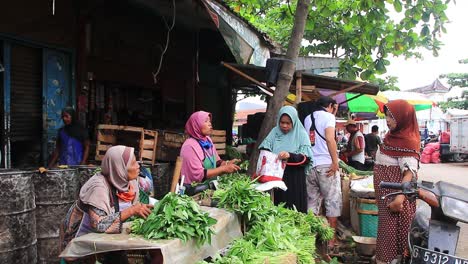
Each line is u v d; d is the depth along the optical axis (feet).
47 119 22.39
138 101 30.58
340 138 78.07
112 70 26.71
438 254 10.41
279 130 17.48
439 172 65.72
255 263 9.75
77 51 23.99
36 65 21.94
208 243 9.45
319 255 15.46
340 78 29.12
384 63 26.07
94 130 25.57
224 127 43.47
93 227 9.86
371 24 24.93
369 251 17.72
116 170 10.53
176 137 20.68
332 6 26.05
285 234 11.91
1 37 19.60
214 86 41.32
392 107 14.20
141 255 9.30
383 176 14.51
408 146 14.03
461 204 10.50
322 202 21.33
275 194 17.40
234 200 11.73
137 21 28.45
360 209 20.11
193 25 31.09
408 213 14.19
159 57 31.35
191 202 9.62
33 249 13.51
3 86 19.88
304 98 33.83
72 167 15.92
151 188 15.46
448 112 114.83
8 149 20.03
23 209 13.07
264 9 56.18
